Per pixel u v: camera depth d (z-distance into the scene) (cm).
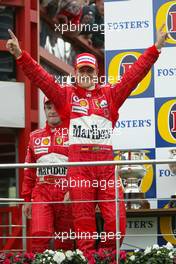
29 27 2481
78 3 2266
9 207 2083
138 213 1703
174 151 1764
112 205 1355
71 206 1388
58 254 1329
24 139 2473
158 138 1769
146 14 1781
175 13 1773
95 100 1378
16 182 2464
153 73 1775
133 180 1747
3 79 2455
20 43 2475
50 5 2400
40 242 1464
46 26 2503
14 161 2486
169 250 1345
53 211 1485
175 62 1772
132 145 1775
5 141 2495
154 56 1364
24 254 1362
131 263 1328
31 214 1517
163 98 1773
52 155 1520
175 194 1767
